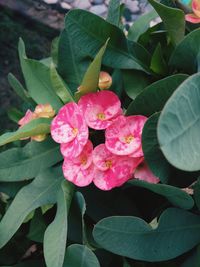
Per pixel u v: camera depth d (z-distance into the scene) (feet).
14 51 2.51
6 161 0.89
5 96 2.31
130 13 2.17
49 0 2.72
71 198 0.82
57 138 0.79
